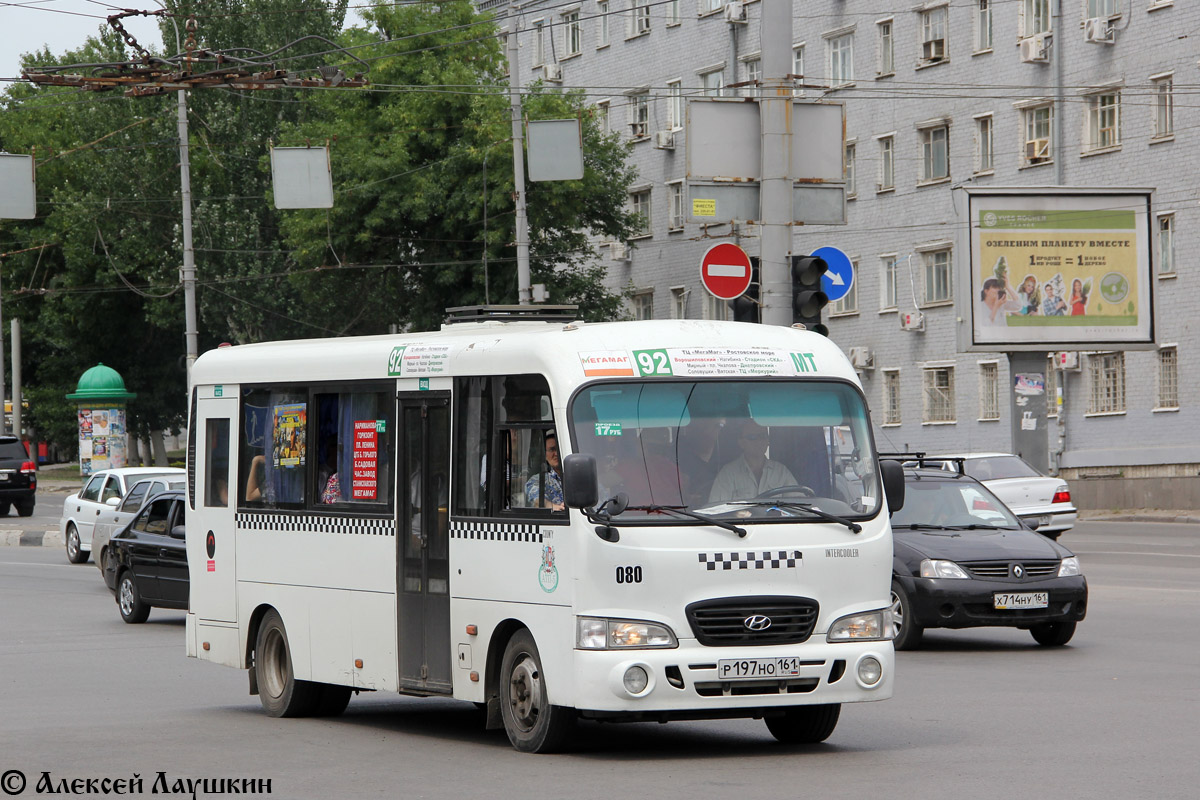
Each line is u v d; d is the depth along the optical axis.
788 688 14.62
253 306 94.81
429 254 79.81
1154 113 67.56
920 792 12.80
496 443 15.86
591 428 14.92
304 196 38.84
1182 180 66.38
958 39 76.25
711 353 15.51
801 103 27.61
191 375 20.98
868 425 15.75
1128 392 68.31
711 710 14.83
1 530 56.72
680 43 90.62
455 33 78.12
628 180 84.25
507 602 15.49
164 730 17.58
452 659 16.30
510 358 15.81
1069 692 19.30
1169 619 27.58
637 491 14.74
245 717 18.86
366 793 13.20
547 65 99.44
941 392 77.62
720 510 14.81
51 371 114.31
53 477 112.94
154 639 28.41
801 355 15.80
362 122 79.50
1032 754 14.75
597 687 14.31
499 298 78.75
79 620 31.86
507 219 76.12
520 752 15.40
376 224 77.00
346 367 18.23
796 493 15.18
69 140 113.06
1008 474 43.97
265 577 19.31
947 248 76.88
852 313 82.50
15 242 112.88
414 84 77.75
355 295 84.00
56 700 20.50
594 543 14.46
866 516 15.25
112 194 98.56
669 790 13.07
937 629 28.16
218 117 97.44
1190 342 65.94
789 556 14.77
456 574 16.25
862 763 14.46
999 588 23.98
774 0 27.28
